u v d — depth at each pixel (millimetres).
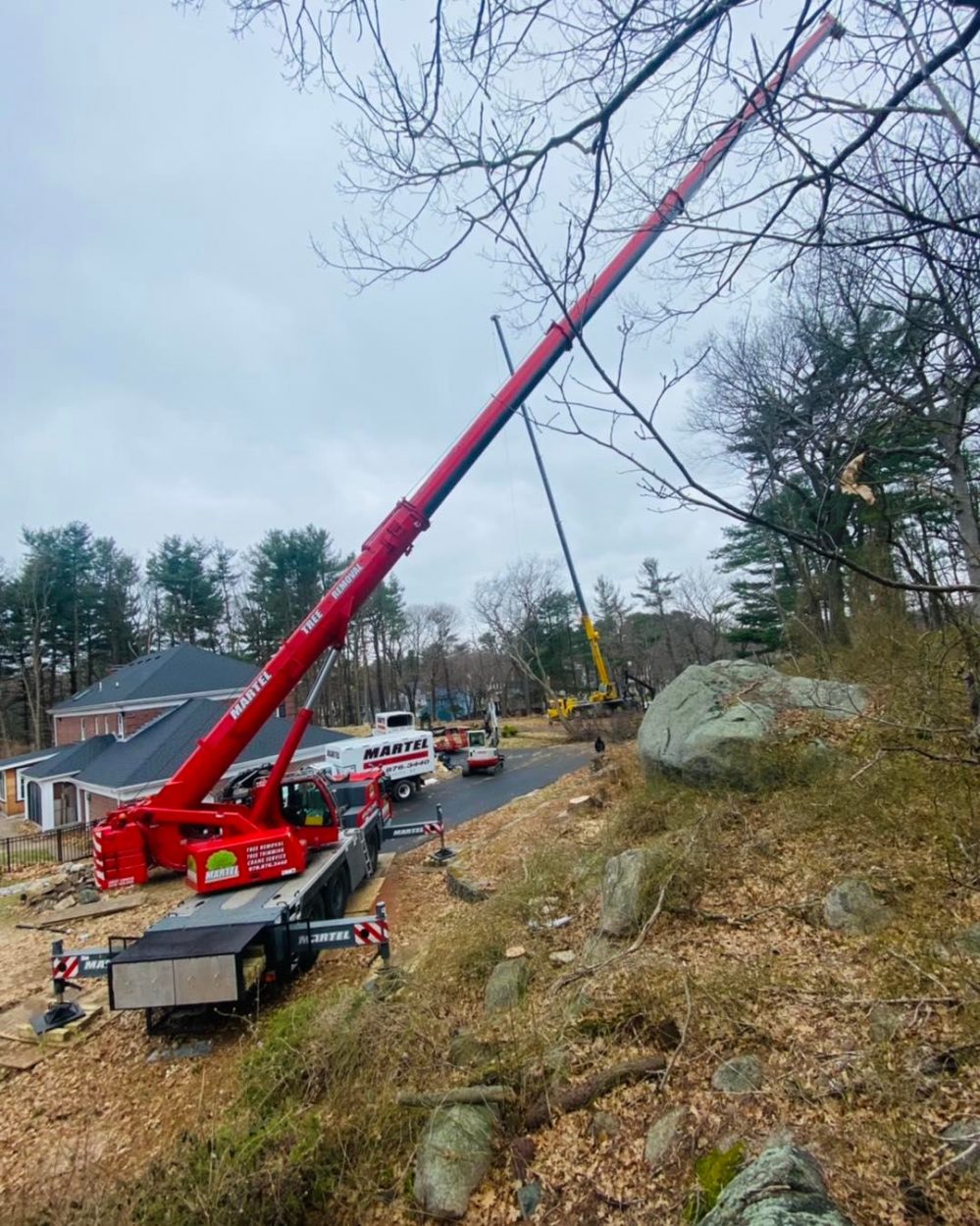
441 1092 4449
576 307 2947
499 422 9609
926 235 2289
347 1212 3977
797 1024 4305
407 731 24031
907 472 4105
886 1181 3043
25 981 9125
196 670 26703
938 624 6973
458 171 2562
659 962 5332
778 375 7605
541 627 53844
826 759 8078
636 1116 4016
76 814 23312
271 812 9773
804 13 2006
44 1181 4516
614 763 15977
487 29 2293
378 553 9664
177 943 6859
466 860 11867
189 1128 5105
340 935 7453
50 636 45750
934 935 4820
